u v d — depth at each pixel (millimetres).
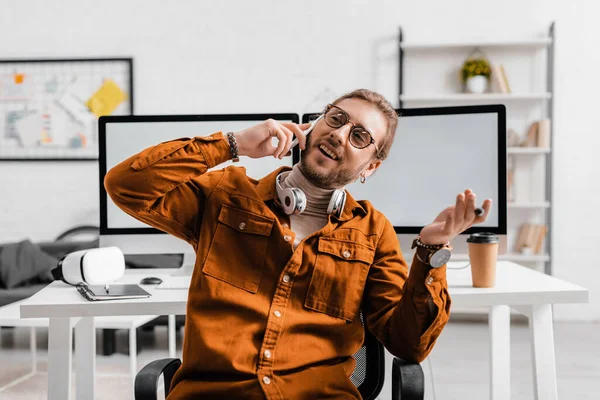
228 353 1226
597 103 4473
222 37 4617
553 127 4488
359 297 1339
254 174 1968
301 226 1367
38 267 3818
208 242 1320
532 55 4492
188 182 1383
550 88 4426
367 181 1956
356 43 4582
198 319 1264
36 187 4703
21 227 4711
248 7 4605
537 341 1606
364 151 1323
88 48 4668
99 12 4648
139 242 1896
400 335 1254
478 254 1576
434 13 4535
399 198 1944
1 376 3049
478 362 3301
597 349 3623
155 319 3605
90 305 1471
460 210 1106
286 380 1242
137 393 1195
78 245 4211
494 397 1944
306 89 4609
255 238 1319
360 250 1349
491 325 1948
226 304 1271
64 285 1737
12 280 3666
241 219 1329
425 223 1931
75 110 4664
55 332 1578
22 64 4672
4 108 4688
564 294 1543
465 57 4520
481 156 1898
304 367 1284
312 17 4594
